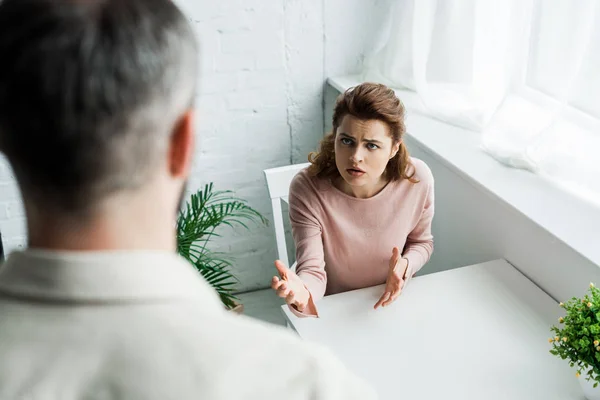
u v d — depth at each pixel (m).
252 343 0.39
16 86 0.35
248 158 2.58
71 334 0.37
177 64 0.38
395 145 1.54
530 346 1.44
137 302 0.37
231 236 2.69
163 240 0.41
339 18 2.45
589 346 1.20
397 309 1.57
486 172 1.84
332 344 1.46
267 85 2.48
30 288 0.37
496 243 1.83
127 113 0.37
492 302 1.59
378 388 1.34
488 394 1.32
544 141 1.77
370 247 1.67
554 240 1.57
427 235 1.73
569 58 1.68
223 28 2.36
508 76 1.93
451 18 2.10
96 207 0.38
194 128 0.42
